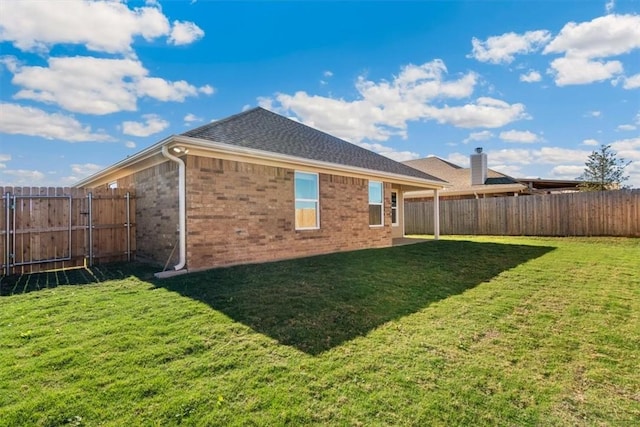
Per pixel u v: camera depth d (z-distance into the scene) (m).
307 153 10.05
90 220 8.98
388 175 12.38
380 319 4.78
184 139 6.95
